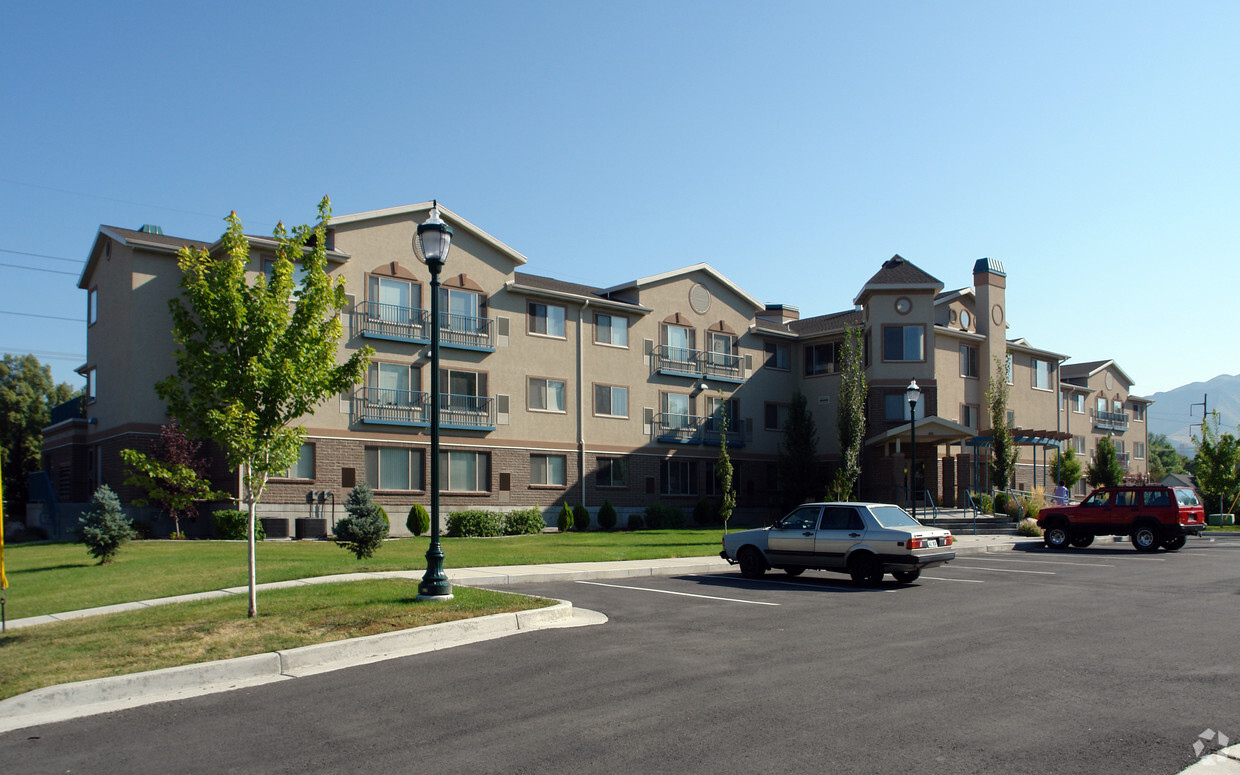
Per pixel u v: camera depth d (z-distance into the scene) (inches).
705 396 1699.1
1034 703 305.1
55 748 274.7
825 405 1779.0
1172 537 1013.8
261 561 764.0
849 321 1780.3
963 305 1851.6
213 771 249.6
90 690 330.3
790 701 310.8
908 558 645.3
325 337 476.4
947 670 358.6
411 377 1309.1
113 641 404.2
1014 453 1644.9
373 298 1264.8
